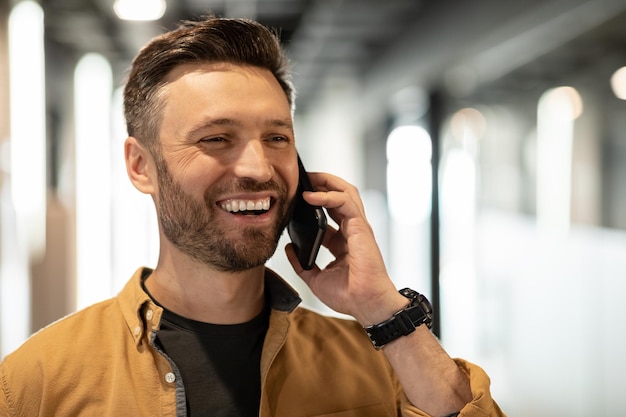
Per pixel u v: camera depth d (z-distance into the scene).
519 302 3.23
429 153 4.38
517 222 3.19
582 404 2.79
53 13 3.73
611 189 2.57
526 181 3.09
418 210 4.82
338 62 5.59
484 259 3.59
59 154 4.34
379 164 6.62
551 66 2.81
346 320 1.33
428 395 1.12
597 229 2.63
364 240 1.19
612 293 2.61
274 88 1.12
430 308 1.16
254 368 1.12
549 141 2.88
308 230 1.20
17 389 1.08
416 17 3.99
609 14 2.33
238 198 1.06
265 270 1.21
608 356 2.68
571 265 2.80
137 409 1.05
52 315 3.99
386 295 1.16
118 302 1.16
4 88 3.35
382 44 4.91
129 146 1.16
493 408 1.12
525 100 3.04
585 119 2.67
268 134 1.10
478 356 3.65
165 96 1.08
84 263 4.84
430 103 4.26
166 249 1.13
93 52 4.56
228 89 1.07
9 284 3.38
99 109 4.85
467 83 3.75
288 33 4.23
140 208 5.14
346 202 1.20
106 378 1.08
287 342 1.19
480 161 3.59
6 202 3.34
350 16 4.11
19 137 3.52
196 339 1.11
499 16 2.67
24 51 3.57
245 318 1.14
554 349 2.97
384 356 1.27
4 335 3.30
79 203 4.73
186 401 1.06
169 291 1.13
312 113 8.09
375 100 5.76
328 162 7.91
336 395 1.16
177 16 3.84
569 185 2.78
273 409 1.11
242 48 1.10
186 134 1.06
